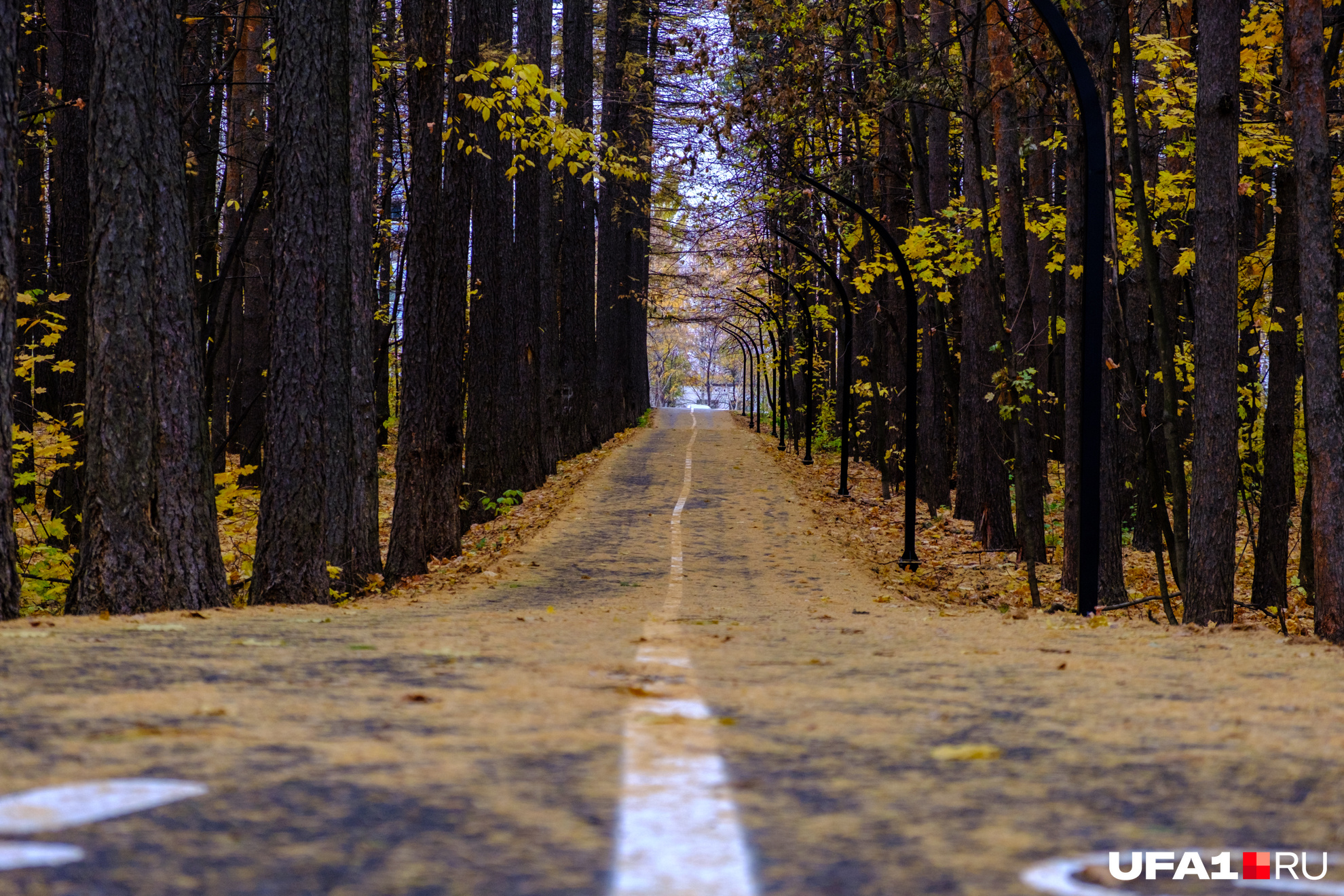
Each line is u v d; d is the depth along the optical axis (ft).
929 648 17.57
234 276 66.59
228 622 20.81
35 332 54.08
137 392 28.81
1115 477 48.26
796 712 9.58
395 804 5.89
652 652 15.67
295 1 38.58
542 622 24.44
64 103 42.55
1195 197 35.24
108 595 28.27
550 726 8.50
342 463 44.70
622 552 61.52
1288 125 42.93
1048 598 48.60
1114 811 6.07
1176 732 8.84
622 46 125.49
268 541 37.78
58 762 6.70
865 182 85.30
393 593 46.26
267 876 4.58
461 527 67.62
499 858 4.94
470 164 57.72
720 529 71.67
